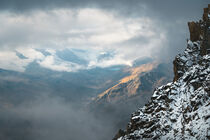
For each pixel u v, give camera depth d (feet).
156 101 359.25
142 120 349.00
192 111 300.20
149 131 328.29
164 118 328.08
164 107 342.03
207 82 308.19
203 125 273.54
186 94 330.75
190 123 289.94
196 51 376.27
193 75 343.67
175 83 357.61
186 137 280.72
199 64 358.43
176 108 328.29
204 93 300.81
